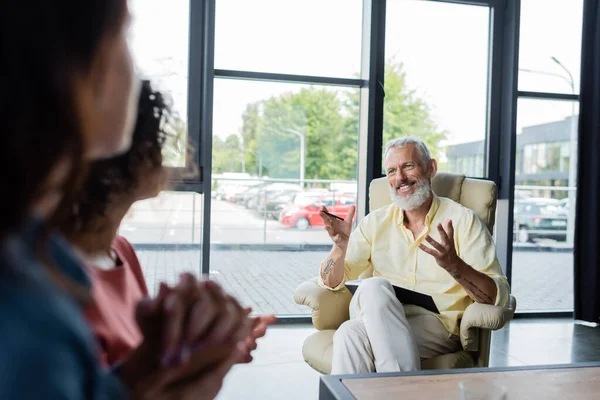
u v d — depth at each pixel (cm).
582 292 376
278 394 241
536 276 434
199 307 41
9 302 22
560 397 130
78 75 25
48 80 23
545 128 391
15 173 22
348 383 137
